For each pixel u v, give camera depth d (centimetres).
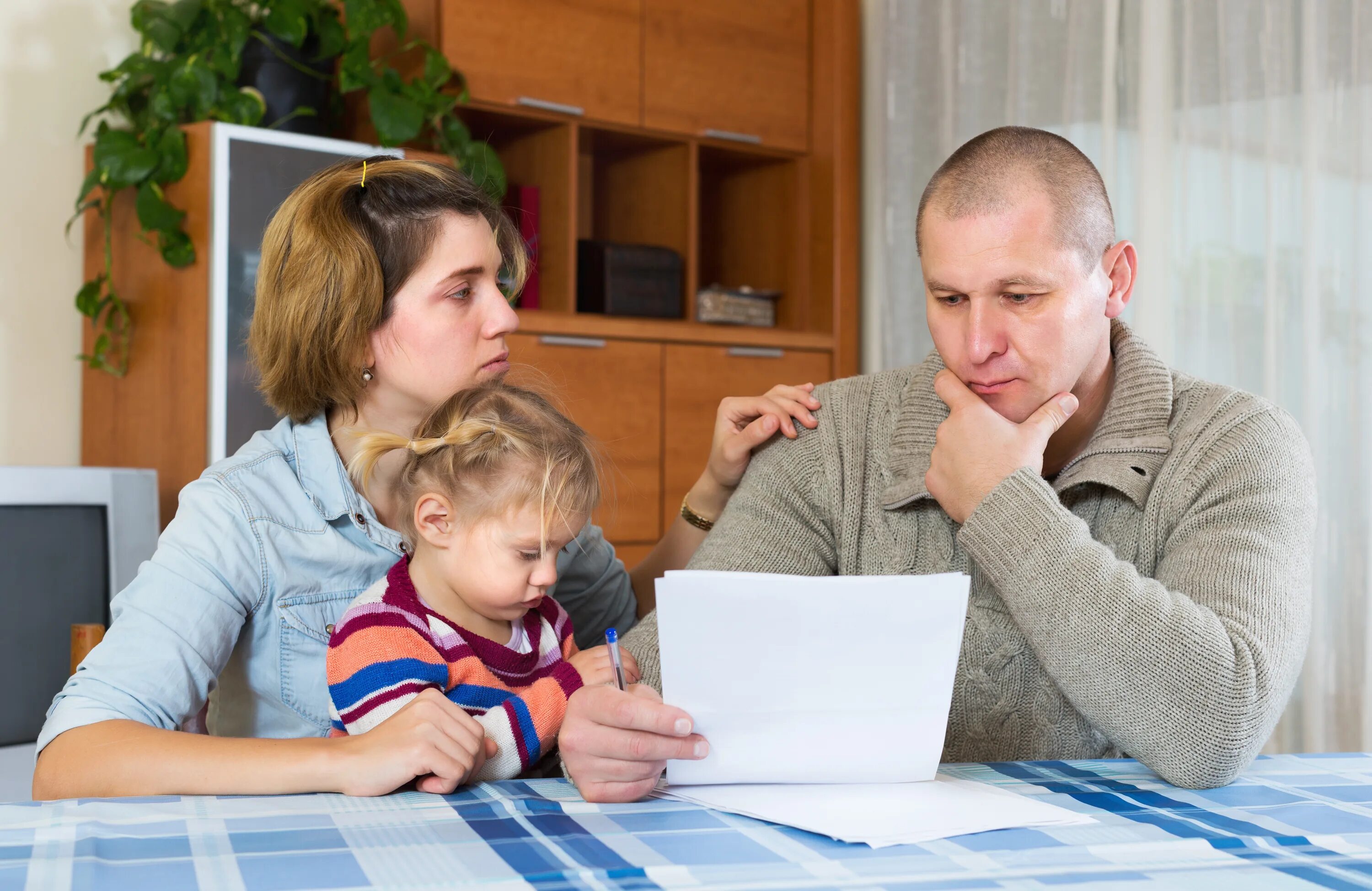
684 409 332
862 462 139
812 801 85
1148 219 302
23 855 71
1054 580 98
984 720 124
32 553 202
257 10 279
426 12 302
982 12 341
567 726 88
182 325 257
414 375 128
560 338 308
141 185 257
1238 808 86
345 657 109
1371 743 258
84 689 104
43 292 285
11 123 280
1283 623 100
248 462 124
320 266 123
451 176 133
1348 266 267
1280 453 116
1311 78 270
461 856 72
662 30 334
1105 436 125
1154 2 301
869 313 373
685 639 86
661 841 76
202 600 112
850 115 362
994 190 112
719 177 396
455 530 113
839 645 86
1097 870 70
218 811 83
